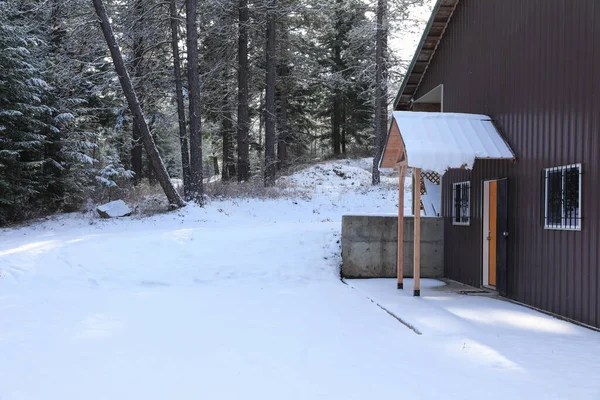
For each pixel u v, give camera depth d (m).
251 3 24.03
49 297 9.41
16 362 5.52
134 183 24.97
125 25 19.55
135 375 5.07
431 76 13.38
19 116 17.25
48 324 7.30
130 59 21.09
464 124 9.47
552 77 7.72
